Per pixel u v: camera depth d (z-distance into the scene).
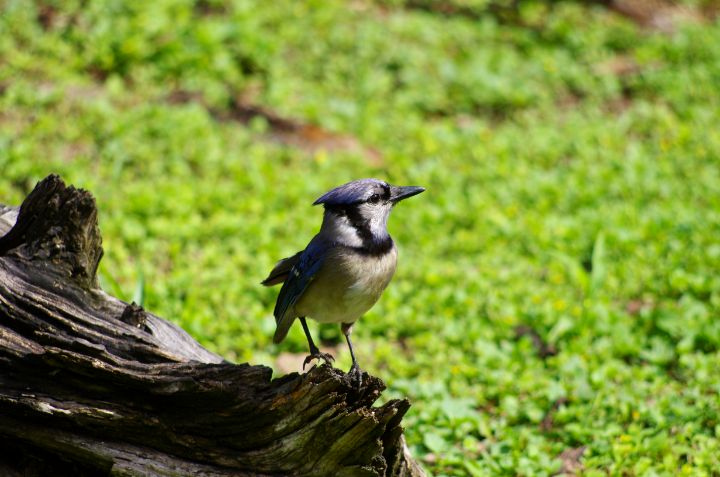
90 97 16.59
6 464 7.32
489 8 23.09
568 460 9.59
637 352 11.37
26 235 7.61
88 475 7.30
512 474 9.29
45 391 7.10
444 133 17.66
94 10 18.33
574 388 10.49
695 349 11.43
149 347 7.35
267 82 18.11
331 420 6.95
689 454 9.31
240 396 6.94
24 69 16.84
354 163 16.38
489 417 10.43
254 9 19.95
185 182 14.87
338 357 11.54
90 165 14.95
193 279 12.53
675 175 16.66
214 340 11.46
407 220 14.79
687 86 20.05
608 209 15.22
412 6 22.78
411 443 9.91
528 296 12.69
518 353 11.35
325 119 17.41
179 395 6.96
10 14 17.97
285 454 7.10
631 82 20.27
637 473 9.05
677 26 23.36
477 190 15.88
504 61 20.39
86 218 7.46
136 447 7.16
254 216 14.37
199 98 17.22
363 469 7.18
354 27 20.67
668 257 13.46
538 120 18.84
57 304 7.43
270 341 11.62
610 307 12.33
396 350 11.73
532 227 14.47
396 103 18.48
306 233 14.04
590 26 22.55
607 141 17.80
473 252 14.13
